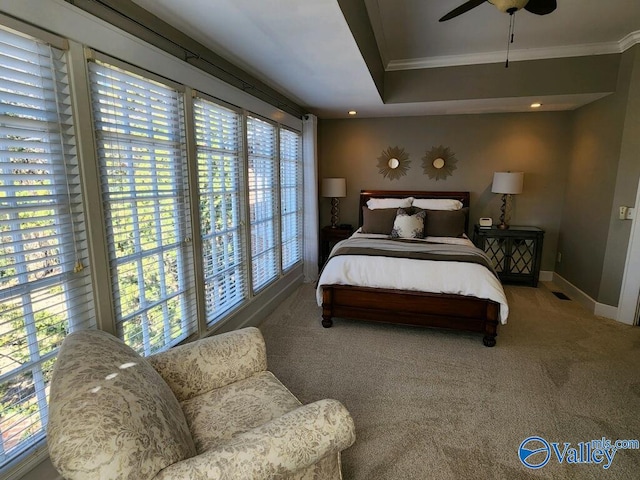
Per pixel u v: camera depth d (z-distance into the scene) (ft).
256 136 10.54
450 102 13.24
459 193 15.78
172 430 3.38
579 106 13.73
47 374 4.59
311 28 6.68
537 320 11.30
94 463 2.66
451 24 9.78
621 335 10.18
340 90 11.46
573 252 13.80
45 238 4.53
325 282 10.38
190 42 7.21
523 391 7.47
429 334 10.24
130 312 6.04
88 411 2.89
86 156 4.98
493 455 5.72
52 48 4.44
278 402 4.73
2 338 4.12
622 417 6.66
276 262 12.55
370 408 6.91
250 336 5.56
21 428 4.29
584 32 10.30
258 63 8.76
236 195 9.53
